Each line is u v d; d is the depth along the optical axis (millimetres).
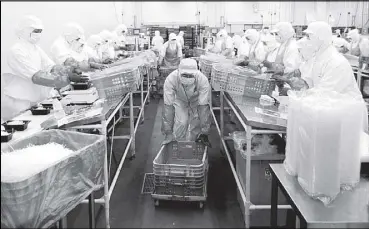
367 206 1343
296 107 1535
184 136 3377
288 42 3625
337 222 1233
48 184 1432
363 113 1404
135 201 2689
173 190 2535
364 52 4801
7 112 2865
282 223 2109
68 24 3717
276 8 8844
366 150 1580
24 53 2762
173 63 7629
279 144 2475
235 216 2453
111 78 2965
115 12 7531
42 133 1909
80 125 2080
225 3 9602
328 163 1355
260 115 2178
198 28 9586
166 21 9641
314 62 2562
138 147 3955
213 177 3119
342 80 2314
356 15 7344
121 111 4926
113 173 3188
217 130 4371
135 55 6297
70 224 2275
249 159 2123
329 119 1325
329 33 2432
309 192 1419
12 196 1308
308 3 8383
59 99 2615
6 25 2959
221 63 3682
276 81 2742
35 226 1405
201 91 3137
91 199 2080
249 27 9461
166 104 3119
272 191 1750
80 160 1619
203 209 2555
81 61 3748
